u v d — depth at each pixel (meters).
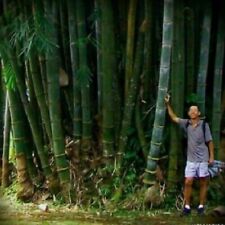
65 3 6.44
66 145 6.70
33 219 5.89
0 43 6.51
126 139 6.55
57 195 6.63
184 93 6.37
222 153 6.65
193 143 6.06
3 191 7.23
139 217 5.97
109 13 6.22
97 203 6.35
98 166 6.59
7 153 7.44
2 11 6.52
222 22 6.32
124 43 6.48
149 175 6.28
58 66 6.39
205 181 6.09
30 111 6.71
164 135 6.41
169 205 6.28
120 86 6.57
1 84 7.70
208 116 6.60
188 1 6.22
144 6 6.29
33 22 6.09
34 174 6.96
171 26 5.81
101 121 6.61
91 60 6.67
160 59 6.22
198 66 6.39
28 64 6.59
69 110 6.79
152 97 6.54
